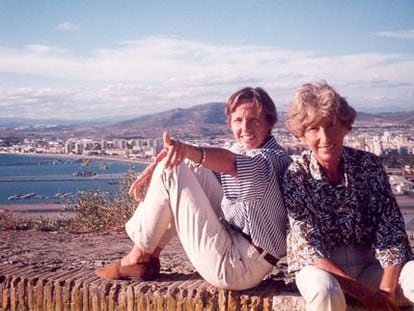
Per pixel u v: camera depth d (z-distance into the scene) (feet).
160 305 6.82
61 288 7.26
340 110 5.92
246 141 6.73
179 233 6.73
